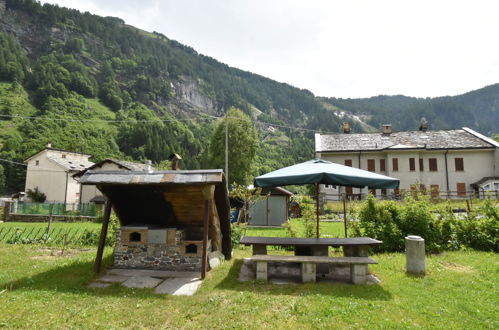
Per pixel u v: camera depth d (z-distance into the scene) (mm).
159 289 6402
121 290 6285
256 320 4711
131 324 4578
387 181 7492
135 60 181500
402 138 36406
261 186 7918
